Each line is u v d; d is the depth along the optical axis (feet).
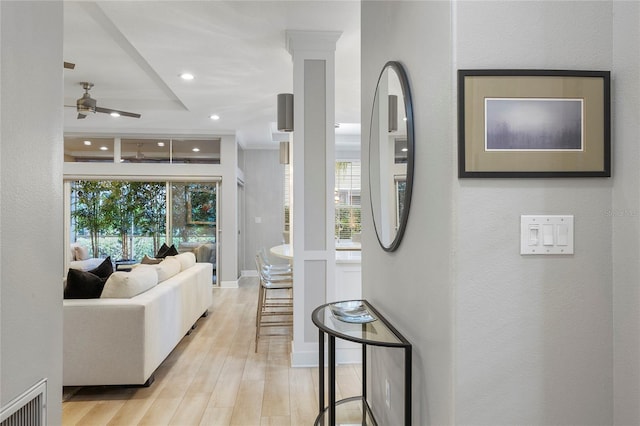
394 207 5.51
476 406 3.80
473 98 3.82
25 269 4.31
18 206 4.19
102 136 21.99
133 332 8.92
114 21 9.62
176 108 17.61
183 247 22.86
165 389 9.26
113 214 22.54
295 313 10.73
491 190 3.84
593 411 3.87
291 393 9.02
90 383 8.82
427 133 4.43
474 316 3.79
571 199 3.91
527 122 3.85
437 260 4.13
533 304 3.84
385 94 6.03
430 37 4.33
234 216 22.71
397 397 5.63
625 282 3.81
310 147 10.80
